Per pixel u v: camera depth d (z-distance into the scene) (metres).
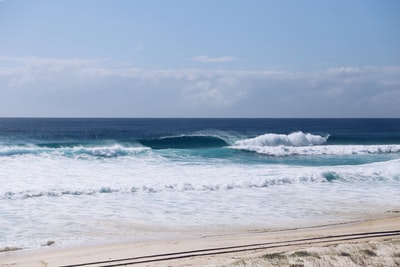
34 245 13.82
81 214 17.44
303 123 134.38
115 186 21.48
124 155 32.31
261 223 16.69
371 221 16.98
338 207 19.16
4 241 14.13
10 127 97.50
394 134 68.81
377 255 11.91
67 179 23.50
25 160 28.88
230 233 15.34
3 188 20.84
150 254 12.90
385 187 23.38
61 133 73.00
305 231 15.55
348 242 13.98
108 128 93.69
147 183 22.34
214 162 31.12
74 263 12.17
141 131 80.69
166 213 17.89
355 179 25.30
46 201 19.23
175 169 27.41
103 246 13.78
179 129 89.94
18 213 17.34
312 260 11.40
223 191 21.98
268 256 11.91
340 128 98.12
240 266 11.03
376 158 36.00
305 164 31.83
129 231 15.48
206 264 11.75
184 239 14.60
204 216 17.56
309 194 21.58
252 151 36.78
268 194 21.50
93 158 30.70
